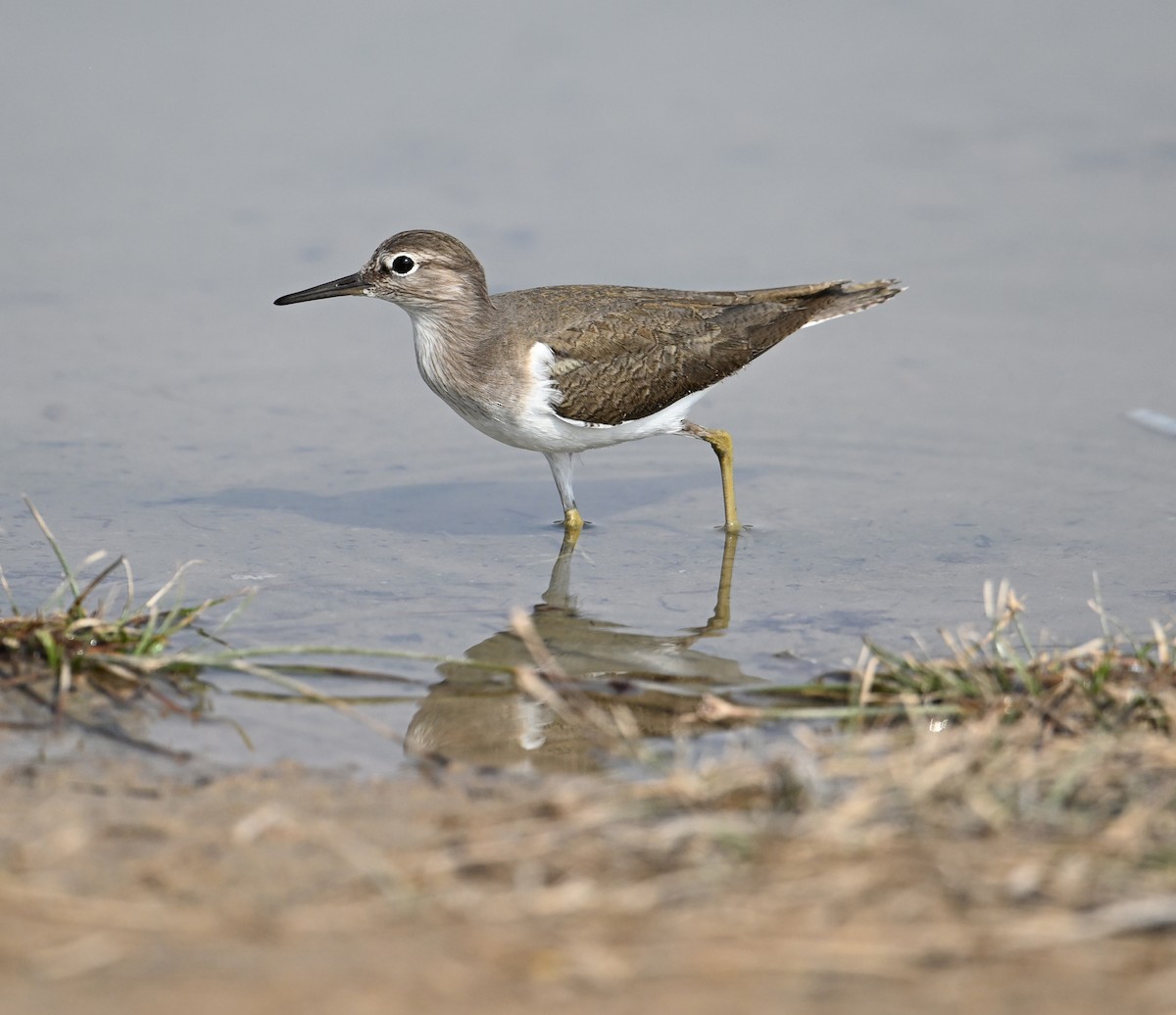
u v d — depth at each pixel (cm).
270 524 1566
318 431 1839
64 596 1341
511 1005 694
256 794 966
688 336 1650
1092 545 1524
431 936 761
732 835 847
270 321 2119
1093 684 1085
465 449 1831
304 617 1327
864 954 736
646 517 1656
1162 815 875
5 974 718
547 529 1614
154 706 1109
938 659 1213
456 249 1591
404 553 1514
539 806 931
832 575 1464
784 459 1806
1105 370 1973
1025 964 729
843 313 1769
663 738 1091
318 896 812
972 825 874
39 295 2119
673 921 768
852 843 841
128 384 1917
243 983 712
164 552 1473
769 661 1249
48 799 940
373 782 993
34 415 1814
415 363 2050
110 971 723
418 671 1214
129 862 851
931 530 1579
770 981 716
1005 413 1881
